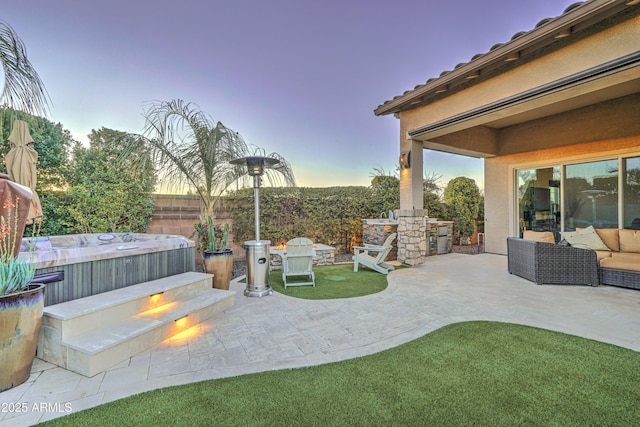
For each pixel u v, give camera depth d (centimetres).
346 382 221
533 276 531
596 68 382
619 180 650
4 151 463
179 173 544
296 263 531
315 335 314
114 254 356
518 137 835
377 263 631
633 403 192
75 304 292
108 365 248
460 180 1154
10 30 305
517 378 223
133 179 623
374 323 346
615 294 450
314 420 179
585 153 700
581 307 391
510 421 176
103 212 592
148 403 198
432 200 1105
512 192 857
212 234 504
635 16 354
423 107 669
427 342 290
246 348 285
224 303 397
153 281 399
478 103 546
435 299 440
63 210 562
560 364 243
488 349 272
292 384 220
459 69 520
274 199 823
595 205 695
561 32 400
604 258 510
